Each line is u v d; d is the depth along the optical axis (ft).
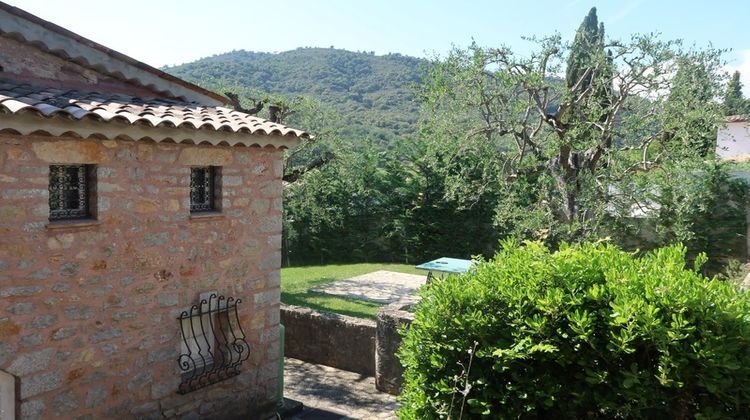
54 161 16.88
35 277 16.69
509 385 14.02
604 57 44.70
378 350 29.07
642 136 46.50
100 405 18.52
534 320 13.74
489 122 48.44
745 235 54.39
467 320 14.58
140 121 17.46
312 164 53.31
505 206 51.24
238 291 22.79
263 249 23.72
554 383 13.88
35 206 16.56
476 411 14.29
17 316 16.39
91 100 18.66
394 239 73.31
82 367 17.98
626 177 46.26
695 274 14.20
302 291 50.03
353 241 73.77
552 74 46.50
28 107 15.05
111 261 18.48
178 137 19.15
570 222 46.83
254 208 23.18
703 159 48.03
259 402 24.16
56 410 17.42
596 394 13.29
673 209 54.75
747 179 55.72
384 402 27.78
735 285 13.48
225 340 22.53
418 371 15.62
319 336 32.99
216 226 21.72
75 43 20.38
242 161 22.53
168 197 19.95
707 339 12.11
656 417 13.08
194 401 21.45
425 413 15.35
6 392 16.94
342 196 72.13
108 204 18.26
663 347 12.22
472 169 63.10
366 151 74.33
